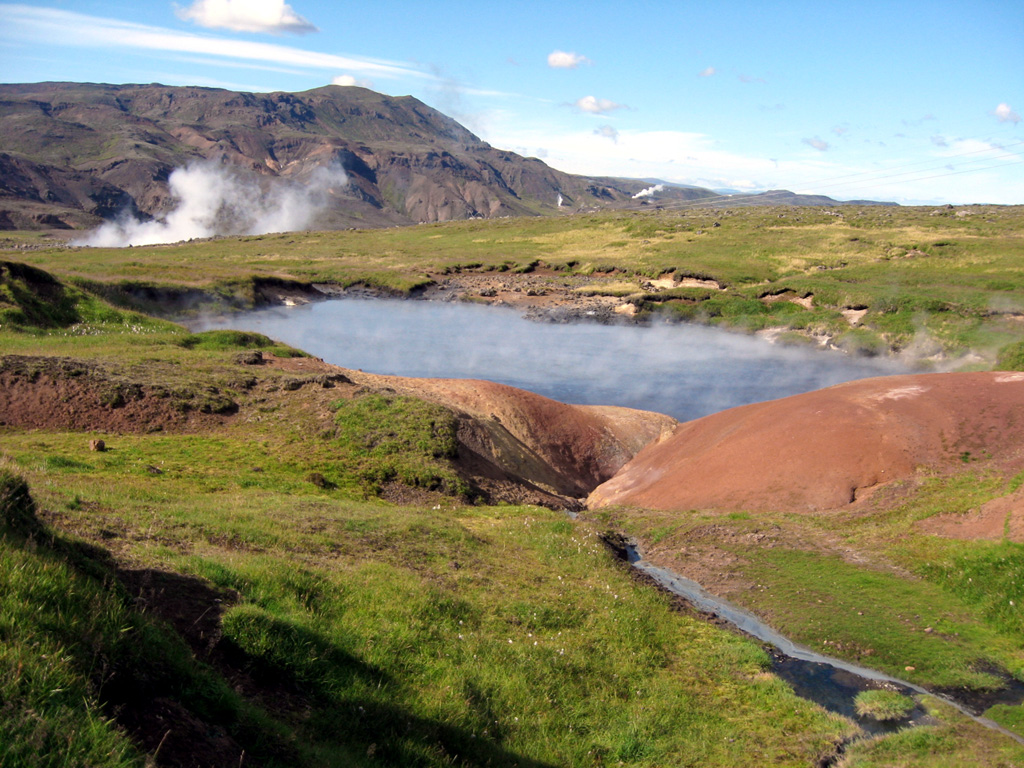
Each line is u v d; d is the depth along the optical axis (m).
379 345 66.94
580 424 38.94
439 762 8.60
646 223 139.50
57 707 5.68
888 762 10.88
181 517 15.22
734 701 12.75
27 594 6.94
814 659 14.86
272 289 88.50
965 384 26.41
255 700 8.38
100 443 24.03
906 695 13.15
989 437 23.14
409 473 26.66
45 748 5.30
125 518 14.08
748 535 21.00
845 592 17.03
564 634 14.13
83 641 6.78
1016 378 26.03
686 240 120.31
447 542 18.52
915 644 14.62
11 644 6.09
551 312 82.69
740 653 14.53
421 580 14.60
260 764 6.93
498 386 40.41
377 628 11.67
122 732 5.83
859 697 13.01
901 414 25.33
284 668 9.20
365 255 128.00
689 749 10.91
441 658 11.52
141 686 6.89
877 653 14.61
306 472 25.45
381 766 8.11
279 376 34.88
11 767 5.01
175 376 32.53
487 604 14.55
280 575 12.11
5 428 26.34
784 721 12.03
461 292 96.12
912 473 22.75
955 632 14.87
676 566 20.41
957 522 19.38
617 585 17.53
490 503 27.28
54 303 46.75
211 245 147.88
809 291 76.19
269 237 161.75
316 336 69.75
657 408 49.09
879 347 63.00
